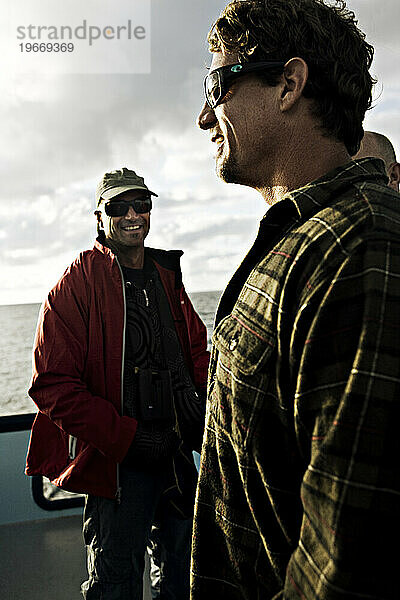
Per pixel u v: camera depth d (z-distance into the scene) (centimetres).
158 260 221
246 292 69
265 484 62
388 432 50
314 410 55
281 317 60
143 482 191
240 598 71
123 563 187
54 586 247
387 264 54
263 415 62
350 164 68
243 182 78
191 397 205
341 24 72
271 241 71
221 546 73
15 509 296
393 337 51
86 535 194
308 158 72
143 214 207
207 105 82
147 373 195
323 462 52
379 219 57
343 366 53
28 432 298
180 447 201
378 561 49
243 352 64
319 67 69
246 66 71
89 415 181
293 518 61
